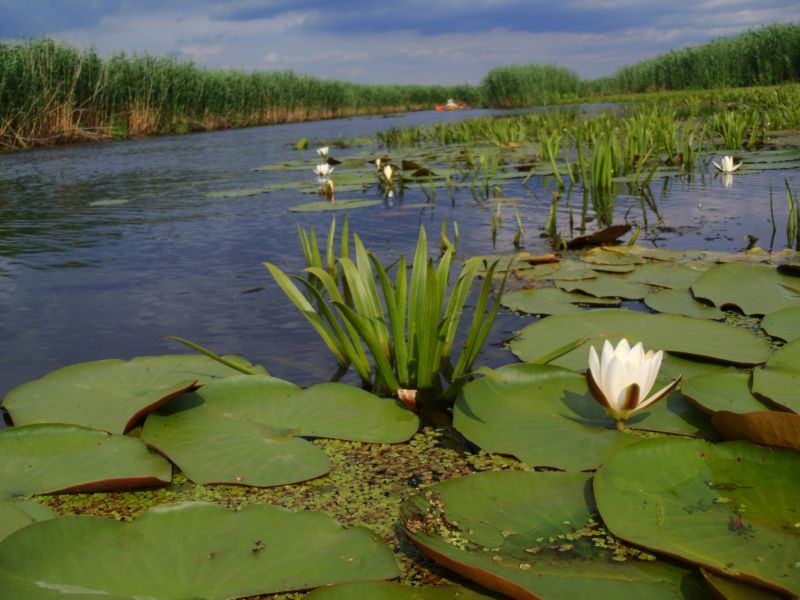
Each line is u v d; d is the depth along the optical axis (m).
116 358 2.54
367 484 1.65
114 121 16.38
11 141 13.42
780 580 1.11
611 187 6.45
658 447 1.52
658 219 4.84
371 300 2.31
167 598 1.17
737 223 4.51
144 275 3.75
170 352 2.58
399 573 1.24
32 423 1.89
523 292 3.10
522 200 6.02
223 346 2.64
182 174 9.09
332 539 1.34
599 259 3.61
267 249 4.31
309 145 13.82
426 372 2.11
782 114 11.89
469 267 2.45
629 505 1.35
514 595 1.13
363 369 2.29
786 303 2.73
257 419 1.95
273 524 1.39
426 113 32.53
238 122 22.03
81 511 1.56
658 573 1.19
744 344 2.27
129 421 1.88
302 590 1.24
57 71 14.48
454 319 2.37
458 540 1.29
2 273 3.89
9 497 1.57
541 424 1.84
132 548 1.31
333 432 1.88
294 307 3.10
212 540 1.34
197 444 1.81
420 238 2.14
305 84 27.05
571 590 1.14
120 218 5.70
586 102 28.11
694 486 1.40
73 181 8.55
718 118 10.38
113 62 16.36
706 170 7.27
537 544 1.28
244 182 8.03
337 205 5.82
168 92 18.22
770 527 1.26
